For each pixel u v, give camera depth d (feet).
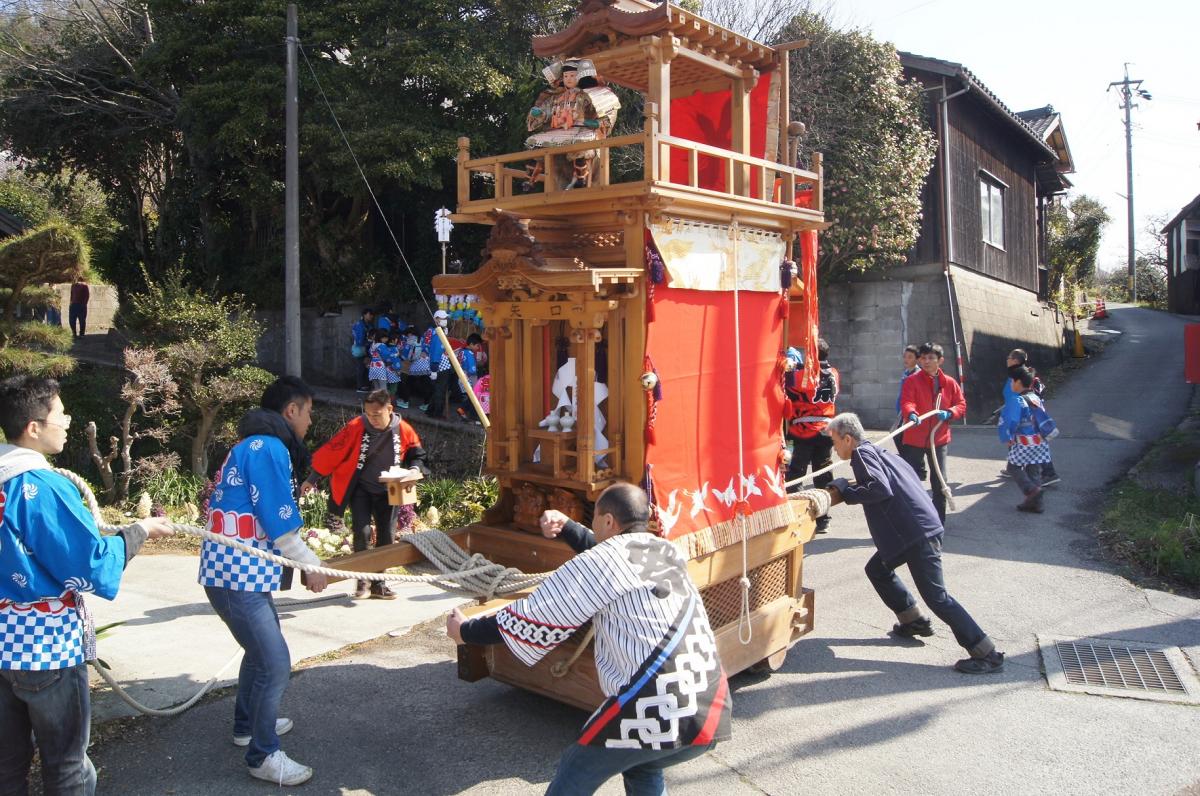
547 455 14.85
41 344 34.01
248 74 48.47
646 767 10.10
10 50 61.41
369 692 15.83
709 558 14.74
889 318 53.36
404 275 60.90
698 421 14.89
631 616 9.51
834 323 54.70
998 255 64.03
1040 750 13.88
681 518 14.24
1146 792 12.66
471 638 10.50
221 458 43.16
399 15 49.52
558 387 14.83
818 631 19.35
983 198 61.31
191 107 48.39
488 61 49.34
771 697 15.88
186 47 49.60
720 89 18.33
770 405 16.97
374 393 21.04
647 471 13.75
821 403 26.63
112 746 13.62
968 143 57.88
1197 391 52.90
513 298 14.76
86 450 42.22
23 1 65.82
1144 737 14.29
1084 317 102.89
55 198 80.48
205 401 37.01
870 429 52.85
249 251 62.49
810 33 48.83
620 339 14.11
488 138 50.60
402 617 19.90
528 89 50.55
